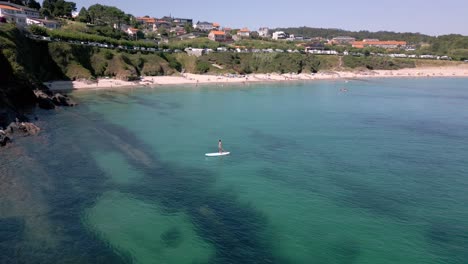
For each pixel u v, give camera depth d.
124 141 67.69
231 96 132.88
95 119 85.25
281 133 76.75
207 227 37.44
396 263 31.66
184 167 54.94
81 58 152.50
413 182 49.59
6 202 41.00
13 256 31.44
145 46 191.38
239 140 70.81
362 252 33.22
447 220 39.19
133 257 32.06
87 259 31.55
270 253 32.97
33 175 48.94
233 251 33.25
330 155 61.53
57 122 79.44
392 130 80.06
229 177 51.22
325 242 34.81
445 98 134.00
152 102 113.75
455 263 31.75
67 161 55.09
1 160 53.75
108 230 36.34
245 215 40.06
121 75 157.62
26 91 89.75
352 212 40.84
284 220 38.91
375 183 49.22
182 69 193.12
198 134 75.06
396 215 40.28
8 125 68.19
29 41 136.25
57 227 36.44
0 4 173.00
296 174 52.50
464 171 53.84
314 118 93.62
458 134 76.62
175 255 32.50
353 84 183.25
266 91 150.12
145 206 41.78
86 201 42.44
